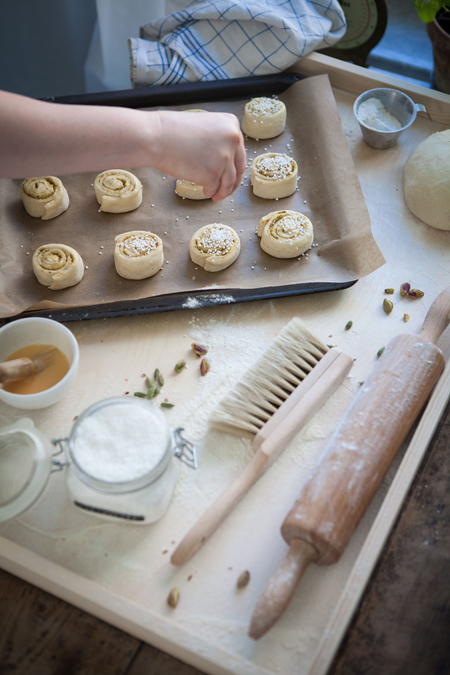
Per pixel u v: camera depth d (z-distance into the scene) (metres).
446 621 0.75
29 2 1.78
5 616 0.79
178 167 0.94
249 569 0.82
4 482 0.85
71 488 0.81
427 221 1.25
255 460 0.87
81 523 0.86
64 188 1.29
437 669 0.72
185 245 1.24
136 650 0.78
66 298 1.15
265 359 1.00
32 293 1.15
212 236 1.20
